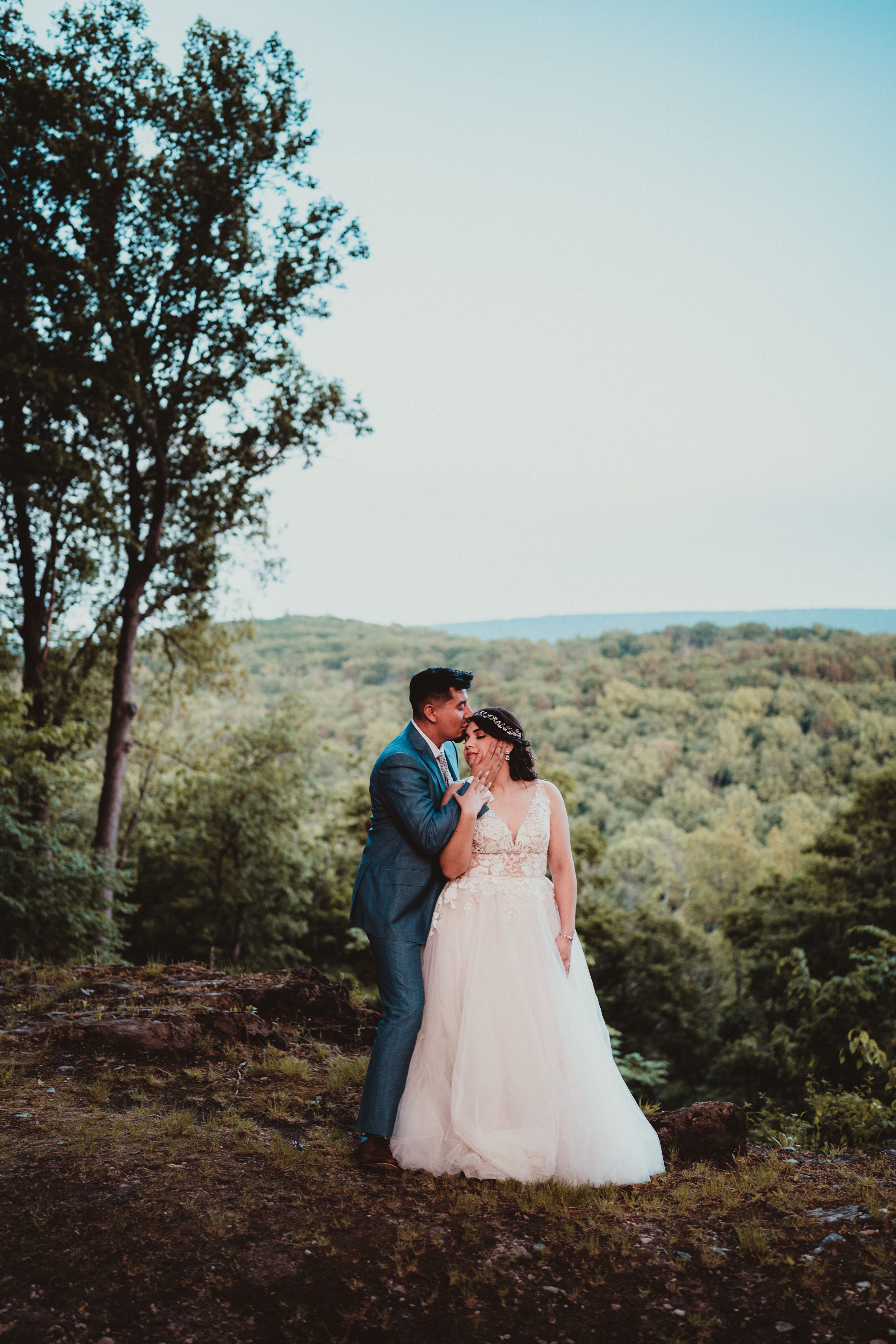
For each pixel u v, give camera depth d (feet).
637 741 435.12
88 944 54.90
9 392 57.11
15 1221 9.11
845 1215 10.09
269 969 95.09
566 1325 8.03
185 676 79.41
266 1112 12.78
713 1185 10.98
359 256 65.57
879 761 370.53
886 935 35.55
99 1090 12.89
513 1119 11.22
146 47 61.77
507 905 12.07
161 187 61.36
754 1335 7.88
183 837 90.58
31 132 57.82
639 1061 42.52
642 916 129.39
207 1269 8.51
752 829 310.86
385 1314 8.02
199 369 64.18
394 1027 11.44
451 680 12.37
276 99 63.16
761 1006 101.91
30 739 56.85
